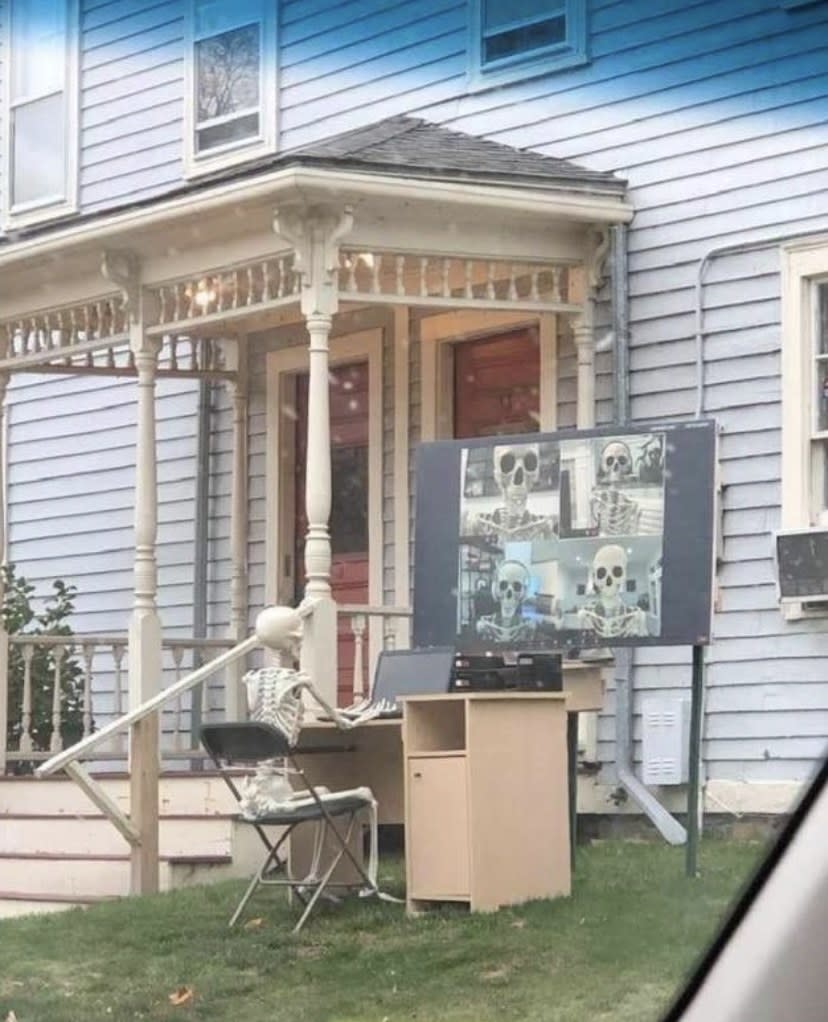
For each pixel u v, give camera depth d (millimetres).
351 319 12133
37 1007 6934
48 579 14289
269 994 6852
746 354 9992
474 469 8586
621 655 10227
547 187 10195
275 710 7965
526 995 6375
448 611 8516
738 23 10195
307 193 9461
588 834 10258
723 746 9883
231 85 13219
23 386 14633
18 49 14883
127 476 13727
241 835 9227
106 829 9883
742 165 10109
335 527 12297
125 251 10750
